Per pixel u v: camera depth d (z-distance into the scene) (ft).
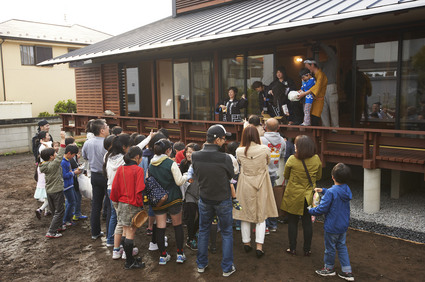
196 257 15.52
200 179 13.46
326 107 25.03
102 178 17.13
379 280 13.12
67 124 45.85
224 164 13.19
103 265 15.07
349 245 16.19
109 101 42.24
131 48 28.91
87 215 21.89
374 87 23.68
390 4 15.89
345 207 12.93
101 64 42.50
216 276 13.82
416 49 21.59
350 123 25.57
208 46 31.40
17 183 31.55
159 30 35.27
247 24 22.54
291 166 14.60
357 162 20.16
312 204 14.14
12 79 64.49
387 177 24.54
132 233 14.49
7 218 21.71
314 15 18.56
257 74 29.63
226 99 29.07
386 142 18.76
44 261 15.60
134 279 13.82
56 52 69.77
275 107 25.71
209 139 13.57
